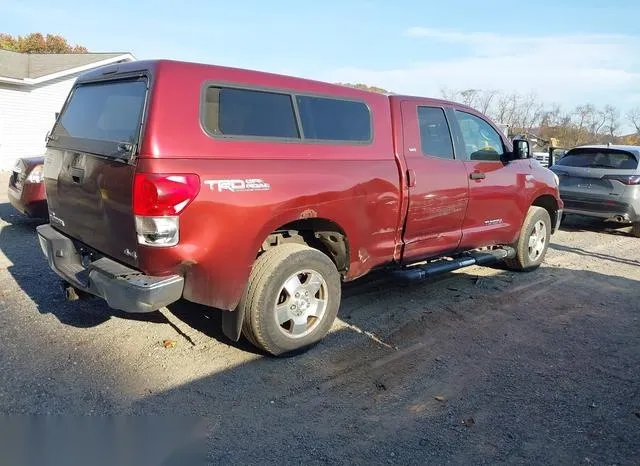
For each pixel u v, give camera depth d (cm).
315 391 352
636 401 353
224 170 342
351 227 426
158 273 333
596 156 981
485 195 559
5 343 399
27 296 500
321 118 414
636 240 932
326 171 401
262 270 375
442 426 316
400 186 463
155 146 320
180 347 405
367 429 310
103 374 359
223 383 355
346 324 471
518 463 283
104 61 2242
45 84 2028
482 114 586
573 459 288
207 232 336
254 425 310
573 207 983
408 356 411
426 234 504
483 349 429
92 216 374
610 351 433
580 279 647
